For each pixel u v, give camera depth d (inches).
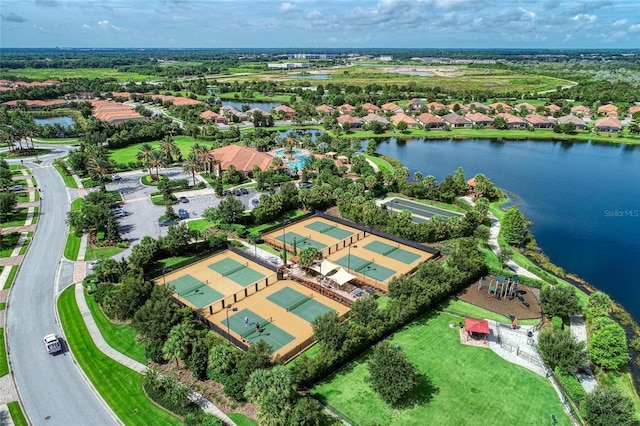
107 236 3735.2
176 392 1911.9
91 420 1904.5
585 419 1877.5
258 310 2736.2
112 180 5393.7
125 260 3213.6
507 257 3270.2
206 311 2716.5
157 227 4010.8
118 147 7057.1
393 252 3565.5
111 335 2479.1
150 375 2018.9
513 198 5078.7
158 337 2233.0
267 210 4087.1
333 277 2942.9
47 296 2891.2
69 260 3400.6
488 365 2244.1
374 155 6761.8
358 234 3892.7
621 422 1774.1
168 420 1884.8
